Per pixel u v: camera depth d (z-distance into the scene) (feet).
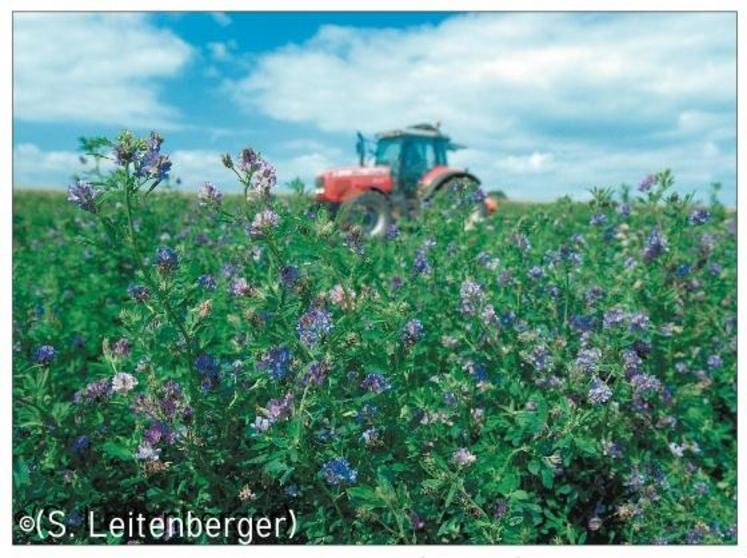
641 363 18.79
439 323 19.01
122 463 16.05
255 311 14.28
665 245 20.61
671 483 17.39
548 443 15.34
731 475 18.89
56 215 41.55
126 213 13.67
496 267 20.70
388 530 14.15
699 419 19.48
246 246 21.27
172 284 14.28
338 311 14.73
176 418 14.40
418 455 15.08
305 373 13.20
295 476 15.42
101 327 21.66
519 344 17.92
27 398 14.94
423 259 19.27
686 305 21.66
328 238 14.33
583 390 16.70
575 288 20.18
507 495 14.24
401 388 15.67
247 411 15.29
